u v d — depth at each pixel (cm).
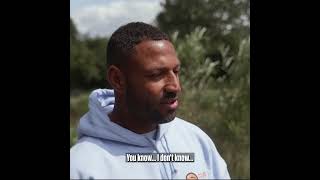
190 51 333
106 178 182
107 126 188
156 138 193
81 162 181
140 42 179
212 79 340
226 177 198
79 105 325
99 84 334
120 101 186
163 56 179
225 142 338
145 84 179
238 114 337
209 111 335
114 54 181
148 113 181
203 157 197
